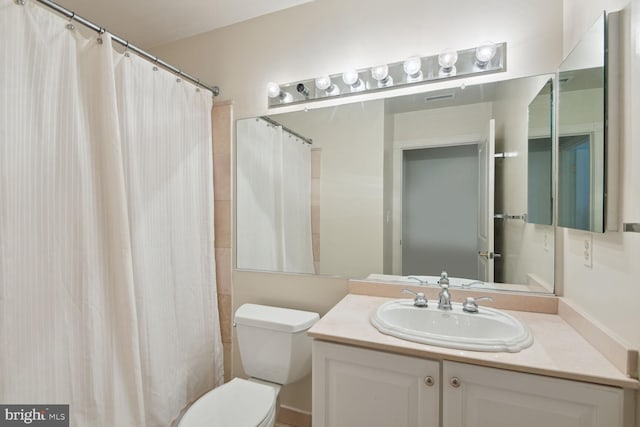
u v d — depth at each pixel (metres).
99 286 1.19
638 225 0.75
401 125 1.53
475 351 0.95
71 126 1.10
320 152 1.68
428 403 0.99
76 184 1.12
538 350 0.95
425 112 1.49
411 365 1.00
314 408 1.14
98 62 1.21
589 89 0.97
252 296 1.83
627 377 0.79
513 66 1.33
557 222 1.24
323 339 1.12
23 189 0.98
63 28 1.09
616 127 0.86
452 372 0.95
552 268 1.29
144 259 1.36
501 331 1.16
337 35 1.63
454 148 1.45
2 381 0.94
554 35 1.27
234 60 1.87
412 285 1.49
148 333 1.37
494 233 1.40
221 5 1.70
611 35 0.87
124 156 1.30
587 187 0.98
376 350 1.04
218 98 1.91
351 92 1.59
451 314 1.25
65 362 1.09
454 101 1.44
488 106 1.39
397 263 1.55
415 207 1.52
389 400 1.04
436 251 1.50
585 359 0.90
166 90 1.52
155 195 1.46
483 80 1.38
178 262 1.57
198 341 1.68
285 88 1.73
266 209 1.80
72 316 1.11
